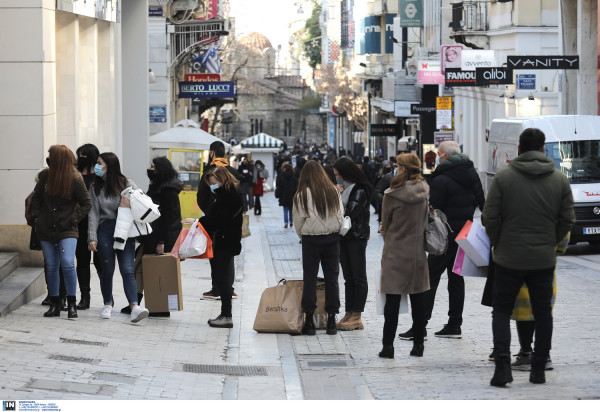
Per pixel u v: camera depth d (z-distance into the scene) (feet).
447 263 59.31
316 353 56.95
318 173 62.34
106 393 44.27
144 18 150.10
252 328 65.77
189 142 149.18
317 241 62.34
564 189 45.16
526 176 45.03
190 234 65.92
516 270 45.11
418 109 273.95
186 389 46.88
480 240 48.75
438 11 290.35
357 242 64.49
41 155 85.20
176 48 220.23
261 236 150.71
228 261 66.08
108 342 57.11
